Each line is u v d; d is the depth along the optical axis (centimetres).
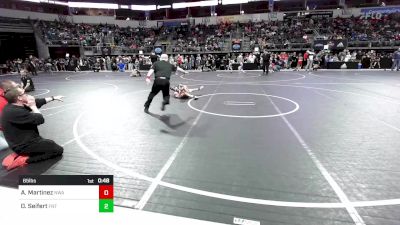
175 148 482
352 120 652
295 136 538
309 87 1238
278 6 3919
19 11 3081
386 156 432
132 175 379
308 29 3184
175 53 3139
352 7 3544
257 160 424
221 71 2308
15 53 2983
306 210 293
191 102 912
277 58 2372
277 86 1289
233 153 455
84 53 3177
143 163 420
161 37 3684
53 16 3431
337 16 3406
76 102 952
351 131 565
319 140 512
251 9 4034
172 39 3625
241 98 976
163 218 283
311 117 686
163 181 361
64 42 3103
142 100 970
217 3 3975
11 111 393
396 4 3456
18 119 395
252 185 346
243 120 665
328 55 2277
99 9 4050
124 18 4219
